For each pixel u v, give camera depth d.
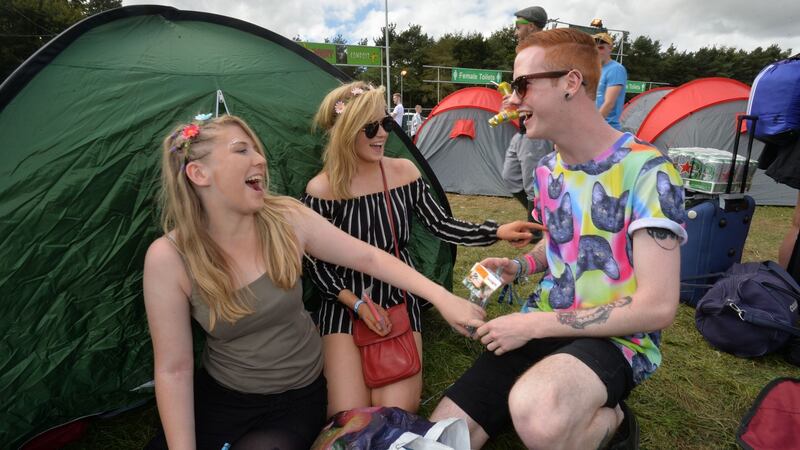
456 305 1.55
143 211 1.84
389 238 1.95
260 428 1.40
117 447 1.79
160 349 1.33
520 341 1.33
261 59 2.28
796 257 2.81
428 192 2.14
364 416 1.34
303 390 1.51
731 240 2.91
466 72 23.41
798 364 2.28
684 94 6.20
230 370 1.45
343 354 1.76
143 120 1.87
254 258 1.43
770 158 2.90
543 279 1.63
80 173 1.73
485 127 6.61
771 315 2.29
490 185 6.61
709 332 2.49
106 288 1.78
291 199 1.63
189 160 1.30
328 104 1.90
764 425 1.79
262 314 1.40
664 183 1.21
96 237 1.75
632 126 7.52
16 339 1.63
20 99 1.63
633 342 1.36
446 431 1.27
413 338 1.78
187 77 2.02
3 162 1.59
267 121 2.21
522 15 3.76
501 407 1.51
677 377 2.20
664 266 1.20
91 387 1.78
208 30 2.23
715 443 1.80
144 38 2.02
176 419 1.30
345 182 1.87
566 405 1.17
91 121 1.77
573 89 1.27
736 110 5.87
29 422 1.67
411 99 48.81
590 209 1.35
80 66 1.78
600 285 1.36
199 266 1.33
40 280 1.66
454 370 2.27
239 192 1.32
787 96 2.54
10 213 1.60
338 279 1.86
